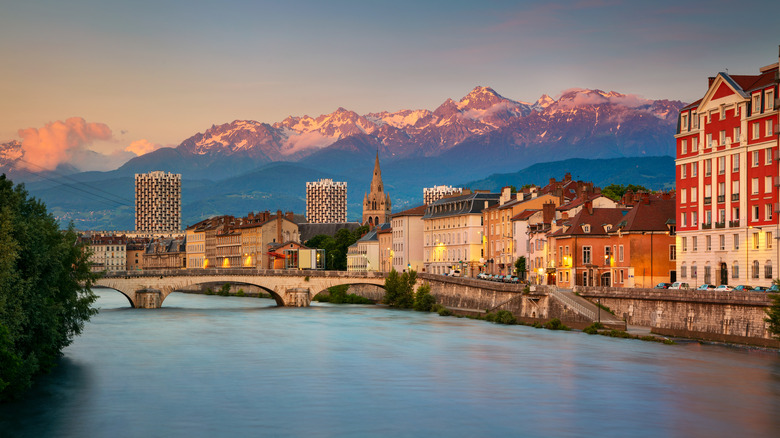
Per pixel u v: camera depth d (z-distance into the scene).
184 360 100.88
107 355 105.19
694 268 134.25
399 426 67.69
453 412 72.12
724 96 127.62
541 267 172.25
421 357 102.06
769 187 118.12
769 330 93.62
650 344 108.06
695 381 83.69
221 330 135.50
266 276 197.75
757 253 119.94
